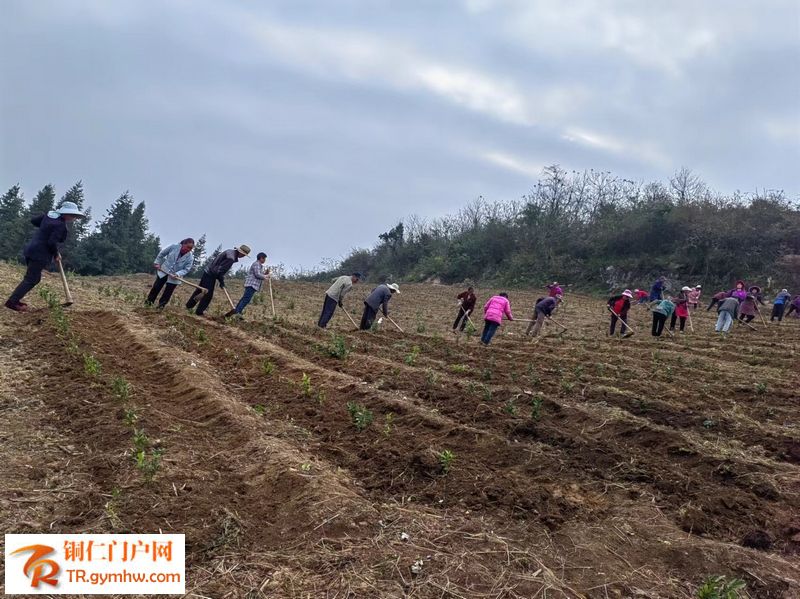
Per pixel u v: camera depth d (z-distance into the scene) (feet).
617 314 52.65
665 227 110.73
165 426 16.85
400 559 11.07
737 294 62.54
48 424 16.47
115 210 138.10
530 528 12.93
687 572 11.92
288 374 25.30
